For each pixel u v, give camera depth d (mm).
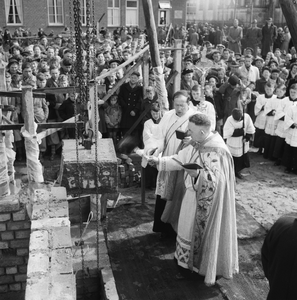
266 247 2803
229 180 4500
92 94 5406
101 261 4855
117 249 5188
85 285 4707
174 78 7840
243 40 23109
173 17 32781
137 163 7387
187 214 4562
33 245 3494
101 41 18469
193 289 4531
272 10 31656
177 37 28719
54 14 28500
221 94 9086
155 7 32125
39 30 25641
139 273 4762
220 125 9125
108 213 6082
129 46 16141
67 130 8359
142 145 7805
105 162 3779
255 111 9273
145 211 6176
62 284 3061
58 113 8336
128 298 4363
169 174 5059
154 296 4402
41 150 8297
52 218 3889
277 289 2635
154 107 6328
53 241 3547
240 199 6875
